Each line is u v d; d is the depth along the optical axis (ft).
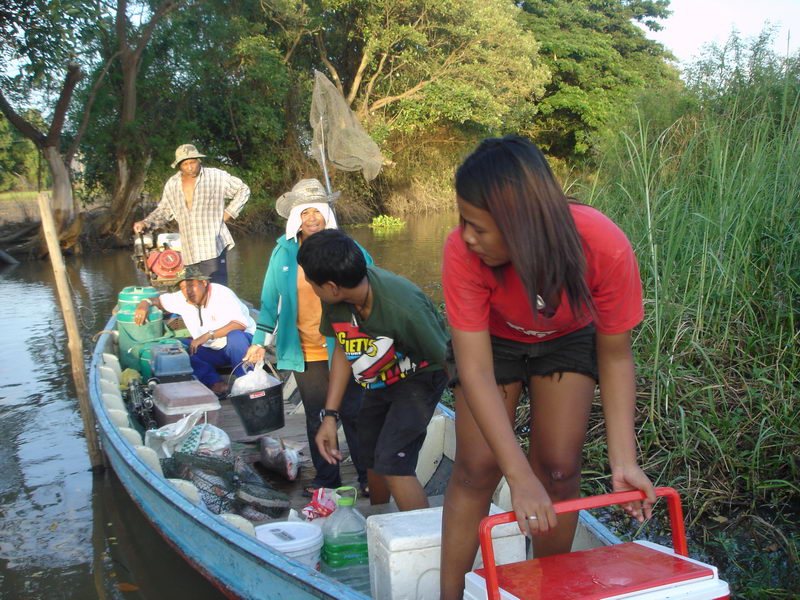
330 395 11.53
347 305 10.42
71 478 16.94
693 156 21.24
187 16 62.28
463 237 5.98
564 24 104.47
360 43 78.64
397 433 10.43
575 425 7.25
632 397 6.73
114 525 14.55
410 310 10.18
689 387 15.94
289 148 75.87
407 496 10.43
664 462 15.03
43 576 12.67
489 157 5.70
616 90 100.17
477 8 75.87
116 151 61.00
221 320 20.02
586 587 5.79
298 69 78.64
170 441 14.69
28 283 46.83
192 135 66.08
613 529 13.48
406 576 8.51
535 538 7.55
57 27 51.08
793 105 20.49
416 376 10.62
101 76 55.47
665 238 18.47
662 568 6.05
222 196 24.79
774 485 13.66
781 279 16.76
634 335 18.02
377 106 77.00
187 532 11.35
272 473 15.34
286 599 9.14
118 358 21.90
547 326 6.83
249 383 14.55
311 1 72.59
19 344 30.45
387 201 85.51
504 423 6.42
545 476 7.41
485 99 76.13
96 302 39.19
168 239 26.23
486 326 6.63
